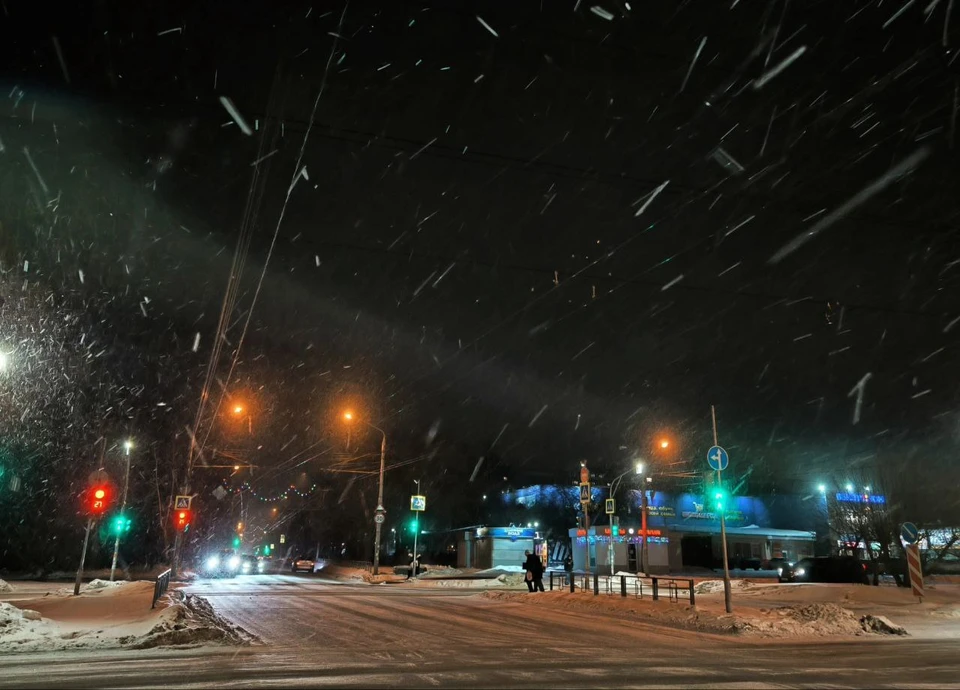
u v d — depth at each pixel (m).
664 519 63.66
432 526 77.75
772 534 65.44
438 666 11.26
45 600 22.08
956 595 28.70
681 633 17.02
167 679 9.77
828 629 17.44
